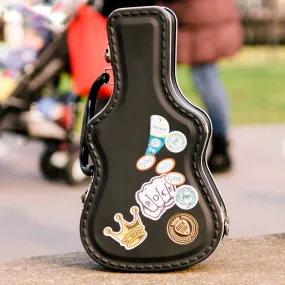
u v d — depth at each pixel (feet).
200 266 8.32
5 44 15.56
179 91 8.07
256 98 31.86
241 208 13.52
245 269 8.21
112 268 8.10
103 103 13.38
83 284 7.79
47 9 12.85
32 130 15.79
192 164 7.91
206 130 7.87
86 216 8.08
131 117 7.96
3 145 20.61
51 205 14.06
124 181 7.99
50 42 15.48
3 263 8.77
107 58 8.04
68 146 16.30
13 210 13.66
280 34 70.08
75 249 11.11
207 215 7.91
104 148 8.01
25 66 15.55
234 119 25.68
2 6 12.57
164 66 7.89
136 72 7.93
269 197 14.38
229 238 9.62
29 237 11.82
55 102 15.90
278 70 45.70
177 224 7.92
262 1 75.15
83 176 15.98
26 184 16.11
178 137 7.89
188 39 16.49
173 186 7.91
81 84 14.67
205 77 16.58
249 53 61.57
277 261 8.54
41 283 7.89
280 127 23.53
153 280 7.80
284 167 17.43
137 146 7.96
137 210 7.96
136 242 7.97
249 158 18.47
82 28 14.69
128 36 7.88
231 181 15.89
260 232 11.91
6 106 15.60
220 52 16.61
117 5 14.53
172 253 7.94
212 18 16.47
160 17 7.84
